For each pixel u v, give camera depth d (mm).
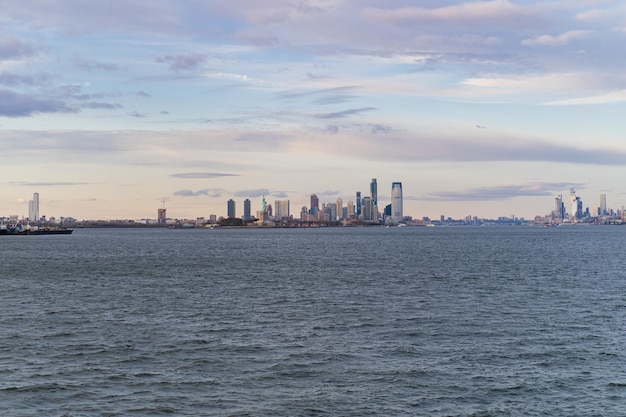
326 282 101125
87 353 49156
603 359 47000
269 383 41250
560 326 59875
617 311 68812
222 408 36562
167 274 117875
